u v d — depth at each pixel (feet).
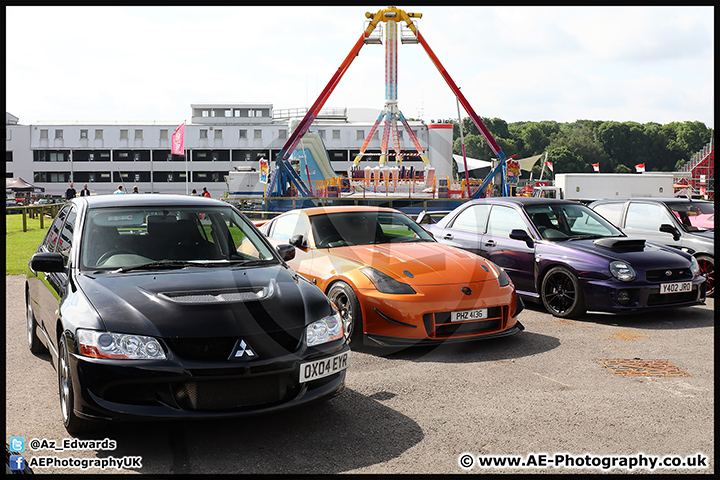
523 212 22.63
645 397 12.25
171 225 13.11
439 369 14.33
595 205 31.07
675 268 19.86
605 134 461.37
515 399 12.15
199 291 10.50
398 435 10.31
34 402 11.82
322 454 9.52
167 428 10.58
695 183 190.29
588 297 19.67
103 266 11.74
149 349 9.33
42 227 63.82
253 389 9.64
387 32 70.03
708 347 16.43
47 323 12.74
